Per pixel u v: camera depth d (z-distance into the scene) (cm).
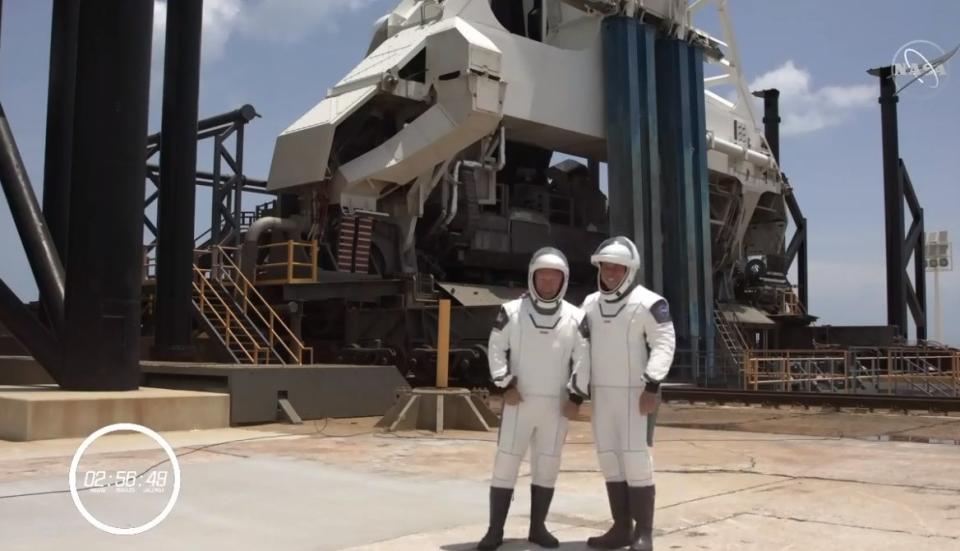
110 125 1383
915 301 4362
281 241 2503
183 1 2084
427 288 2561
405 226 2597
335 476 952
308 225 2538
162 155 2077
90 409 1260
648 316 608
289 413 1536
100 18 1384
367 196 2548
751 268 3994
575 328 626
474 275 2925
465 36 2506
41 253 1456
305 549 615
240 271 2314
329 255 2509
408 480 933
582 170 3447
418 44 2572
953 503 826
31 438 1196
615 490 623
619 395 614
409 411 1462
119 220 1389
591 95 3061
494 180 2816
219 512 740
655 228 3089
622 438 612
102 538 636
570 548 629
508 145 3266
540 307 623
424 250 2769
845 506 808
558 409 624
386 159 2502
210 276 2409
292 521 709
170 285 2027
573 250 3178
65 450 1109
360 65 2720
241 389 1491
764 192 3869
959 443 1366
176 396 1366
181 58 2070
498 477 622
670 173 3250
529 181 3266
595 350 624
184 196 2044
